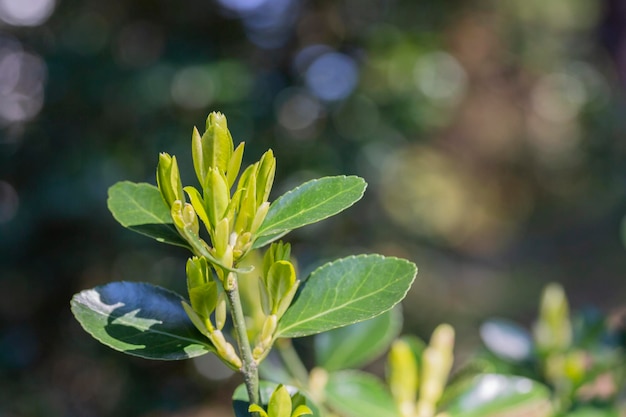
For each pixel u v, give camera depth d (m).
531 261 10.02
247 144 4.12
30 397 4.17
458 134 9.46
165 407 4.46
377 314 0.81
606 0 11.01
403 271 0.84
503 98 9.98
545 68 9.66
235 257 0.77
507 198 11.80
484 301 7.50
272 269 0.80
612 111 10.23
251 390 0.80
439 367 1.21
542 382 1.44
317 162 4.41
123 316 0.84
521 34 9.02
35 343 4.31
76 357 4.38
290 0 4.73
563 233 10.77
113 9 4.43
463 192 9.96
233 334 1.13
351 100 4.67
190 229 0.75
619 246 9.68
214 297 0.78
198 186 3.93
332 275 0.85
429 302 6.17
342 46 4.97
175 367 4.60
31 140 4.11
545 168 11.66
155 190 0.93
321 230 4.66
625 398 1.39
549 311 1.47
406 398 1.21
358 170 4.59
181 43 4.34
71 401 4.32
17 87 4.25
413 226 6.51
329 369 1.29
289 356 1.34
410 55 4.99
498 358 1.50
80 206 3.81
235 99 4.09
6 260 4.06
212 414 4.65
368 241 5.22
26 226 3.87
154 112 4.05
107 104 4.07
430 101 5.07
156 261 4.21
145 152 3.98
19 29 4.31
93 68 4.11
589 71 10.52
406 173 6.73
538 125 10.91
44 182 3.90
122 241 3.99
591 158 10.49
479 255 10.23
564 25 10.84
